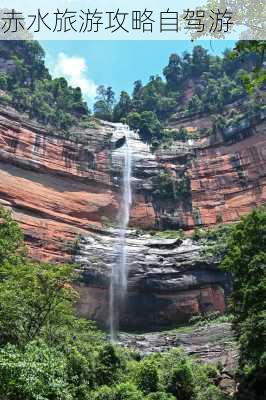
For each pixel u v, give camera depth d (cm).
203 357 3922
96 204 6281
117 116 8738
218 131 7156
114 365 2741
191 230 6406
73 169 6378
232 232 3291
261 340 2498
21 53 8269
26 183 5794
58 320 2675
